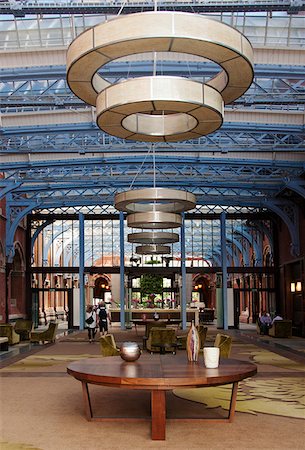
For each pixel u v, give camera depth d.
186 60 16.05
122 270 37.03
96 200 34.56
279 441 8.53
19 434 9.02
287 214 33.69
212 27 8.70
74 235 45.12
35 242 41.31
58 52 15.83
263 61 15.99
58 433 9.06
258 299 43.19
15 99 17.80
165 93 9.22
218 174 28.56
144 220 19.48
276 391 12.60
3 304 32.50
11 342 25.31
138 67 16.03
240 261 49.88
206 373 9.39
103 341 14.30
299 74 16.27
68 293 38.31
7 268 33.25
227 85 10.48
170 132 11.55
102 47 8.77
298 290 33.84
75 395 12.23
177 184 29.81
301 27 15.70
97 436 8.88
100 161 24.86
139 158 24.81
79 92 10.72
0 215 31.98
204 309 47.91
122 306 36.62
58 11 12.57
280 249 37.41
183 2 12.66
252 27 15.71
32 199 33.50
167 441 8.56
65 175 28.31
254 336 30.83
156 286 41.44
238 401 11.44
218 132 21.72
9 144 23.95
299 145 23.06
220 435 8.88
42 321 43.00
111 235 44.28
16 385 13.70
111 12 12.73
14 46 15.88
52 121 20.16
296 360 19.17
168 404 11.15
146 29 8.48
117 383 8.99
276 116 20.39
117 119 10.37
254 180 28.53
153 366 10.27
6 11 12.55
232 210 38.59
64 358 20.16
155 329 20.30
